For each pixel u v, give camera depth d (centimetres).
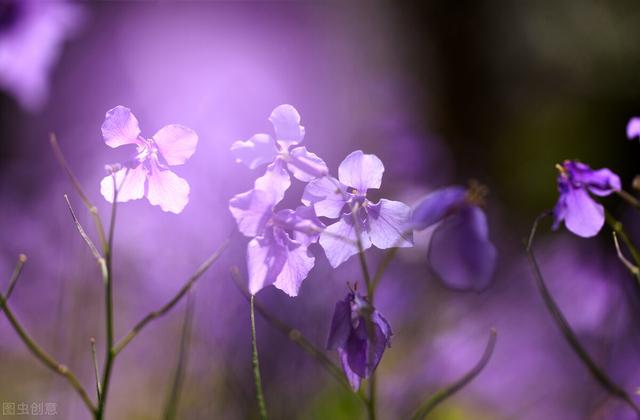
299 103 171
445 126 267
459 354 100
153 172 52
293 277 51
